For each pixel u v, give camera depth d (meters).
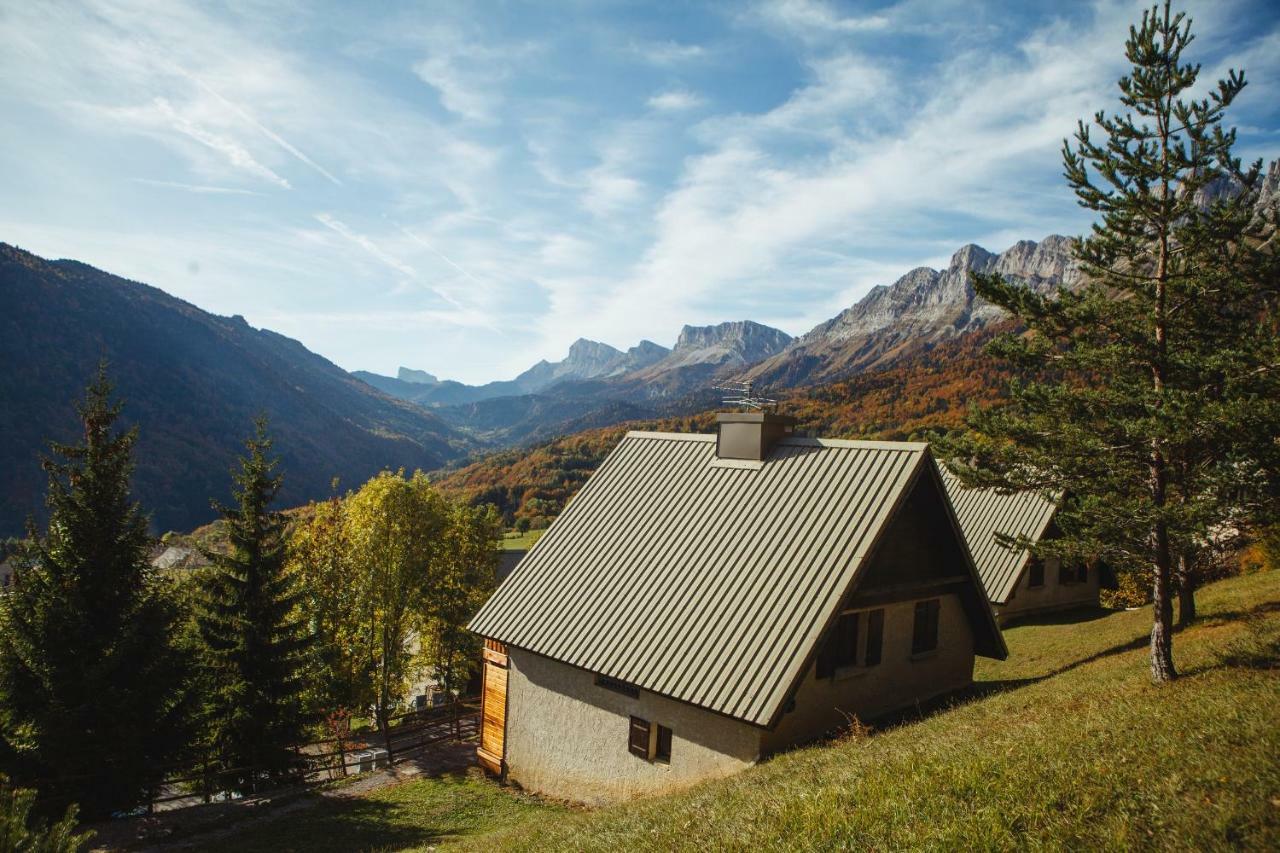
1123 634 22.72
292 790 20.33
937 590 18.30
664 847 8.16
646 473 20.73
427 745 24.64
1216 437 11.34
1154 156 12.13
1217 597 22.88
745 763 13.75
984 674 22.55
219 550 23.83
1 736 16.55
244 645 21.81
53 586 17.56
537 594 18.70
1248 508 11.94
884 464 16.59
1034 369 14.12
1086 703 11.59
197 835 16.30
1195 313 12.62
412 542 36.75
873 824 7.31
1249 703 9.20
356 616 34.84
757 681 13.63
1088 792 7.21
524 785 18.55
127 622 18.03
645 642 15.73
